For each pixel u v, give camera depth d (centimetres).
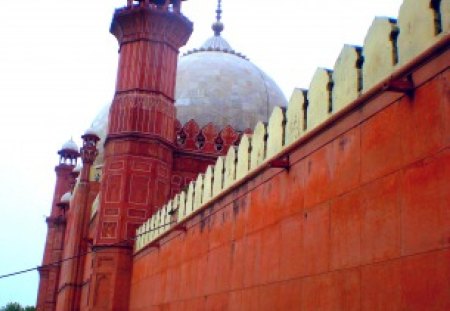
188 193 960
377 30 431
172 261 991
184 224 941
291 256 534
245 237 665
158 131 1489
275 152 614
